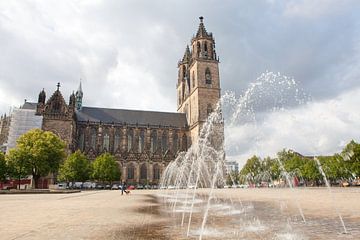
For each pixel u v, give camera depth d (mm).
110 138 127500
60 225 15719
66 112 110250
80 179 98188
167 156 127812
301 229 14508
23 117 106625
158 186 122625
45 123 107562
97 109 135875
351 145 99375
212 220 18078
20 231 13789
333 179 124062
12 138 103688
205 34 136125
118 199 39719
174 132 136750
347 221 16844
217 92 129000
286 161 133125
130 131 132125
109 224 16203
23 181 93250
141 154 125688
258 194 49000
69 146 107312
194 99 131500
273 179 137375
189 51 158750
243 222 17141
